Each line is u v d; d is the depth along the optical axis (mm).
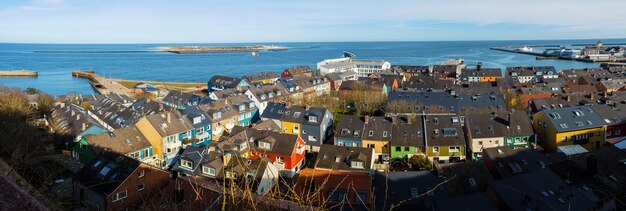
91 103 80562
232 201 9906
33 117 65500
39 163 41062
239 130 51188
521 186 34812
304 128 59750
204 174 40188
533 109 68312
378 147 53281
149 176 37375
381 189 37062
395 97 75375
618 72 119312
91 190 35562
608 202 33500
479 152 53312
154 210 19484
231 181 10383
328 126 62562
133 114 63719
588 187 35312
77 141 51656
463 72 127875
